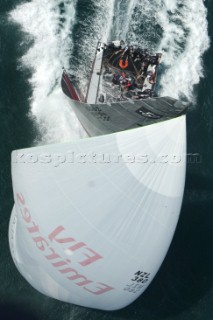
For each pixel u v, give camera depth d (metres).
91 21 46.22
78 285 37.03
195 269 41.25
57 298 38.91
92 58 45.47
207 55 46.59
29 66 44.97
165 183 34.34
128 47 43.50
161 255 36.97
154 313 39.94
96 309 39.81
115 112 40.94
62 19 46.16
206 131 44.50
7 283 39.66
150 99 38.66
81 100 44.38
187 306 40.25
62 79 41.97
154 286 40.62
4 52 44.97
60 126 44.22
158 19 46.81
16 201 36.72
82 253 35.34
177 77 45.69
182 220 42.41
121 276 36.34
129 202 34.34
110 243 35.00
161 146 34.00
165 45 46.31
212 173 43.59
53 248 35.78
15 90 44.25
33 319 39.12
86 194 34.41
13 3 46.12
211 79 45.94
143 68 43.31
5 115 43.47
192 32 46.97
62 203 34.69
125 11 46.50
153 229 35.31
